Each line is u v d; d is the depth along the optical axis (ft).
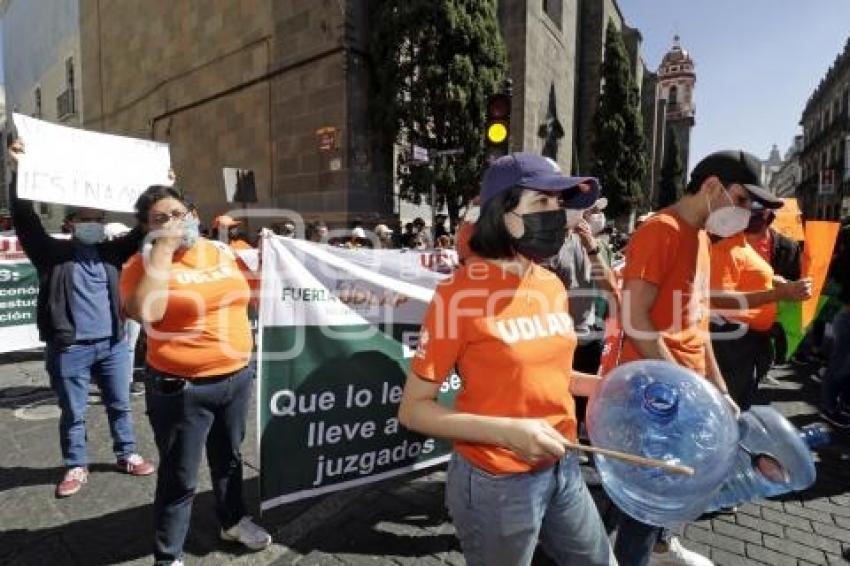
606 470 5.34
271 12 43.62
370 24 40.42
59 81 83.05
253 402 15.80
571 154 79.46
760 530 9.61
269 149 45.03
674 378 5.60
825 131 162.20
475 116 38.42
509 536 4.53
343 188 39.32
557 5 73.00
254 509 9.87
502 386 4.36
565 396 4.75
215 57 49.29
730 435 5.50
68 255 10.34
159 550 7.40
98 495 10.25
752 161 6.21
